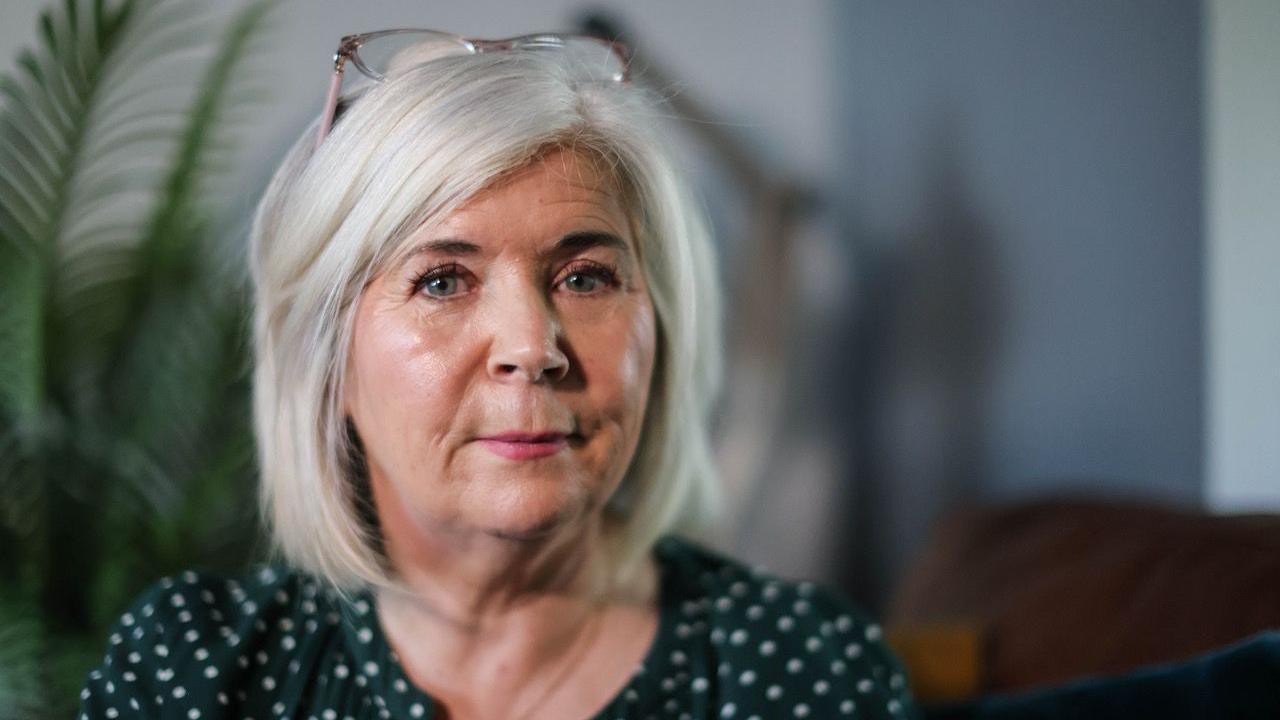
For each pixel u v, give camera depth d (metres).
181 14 1.45
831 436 2.10
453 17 1.99
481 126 0.66
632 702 0.75
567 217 0.67
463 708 0.76
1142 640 0.94
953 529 1.29
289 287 0.73
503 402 0.66
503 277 0.67
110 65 1.38
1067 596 1.03
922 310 1.87
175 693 0.75
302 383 0.74
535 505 0.67
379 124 0.68
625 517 0.80
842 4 2.12
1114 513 1.12
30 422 1.38
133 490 1.47
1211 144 1.24
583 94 0.70
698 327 0.82
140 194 1.73
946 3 1.79
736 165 1.96
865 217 2.04
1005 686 1.03
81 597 1.45
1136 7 1.36
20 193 1.37
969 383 1.74
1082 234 1.48
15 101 1.36
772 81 2.18
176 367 1.50
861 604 2.03
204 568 1.50
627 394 0.70
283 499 0.78
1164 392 1.32
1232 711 0.76
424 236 0.66
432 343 0.67
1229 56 1.22
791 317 2.04
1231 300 1.22
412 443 0.68
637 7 2.10
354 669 0.77
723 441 1.89
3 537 1.38
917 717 0.84
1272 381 1.18
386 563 0.77
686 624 0.80
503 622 0.75
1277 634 0.78
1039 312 1.58
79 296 1.45
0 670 1.33
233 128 1.84
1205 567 0.94
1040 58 1.56
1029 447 1.60
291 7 1.88
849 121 2.10
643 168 0.72
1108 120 1.42
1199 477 1.26
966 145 1.74
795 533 2.10
